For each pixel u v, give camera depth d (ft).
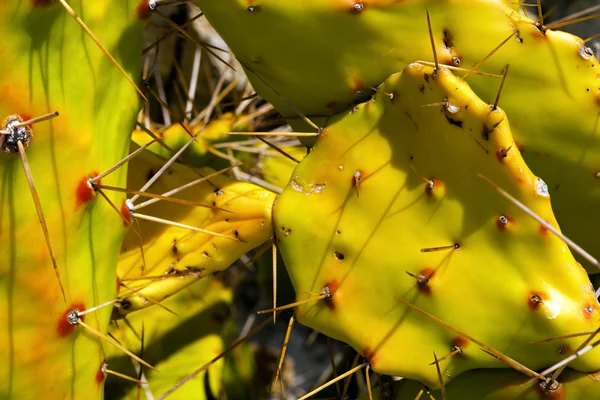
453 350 1.88
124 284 2.05
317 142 1.97
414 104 1.86
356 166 1.93
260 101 2.56
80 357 1.88
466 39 1.88
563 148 1.95
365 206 1.93
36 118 1.72
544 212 1.81
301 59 1.93
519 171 1.79
